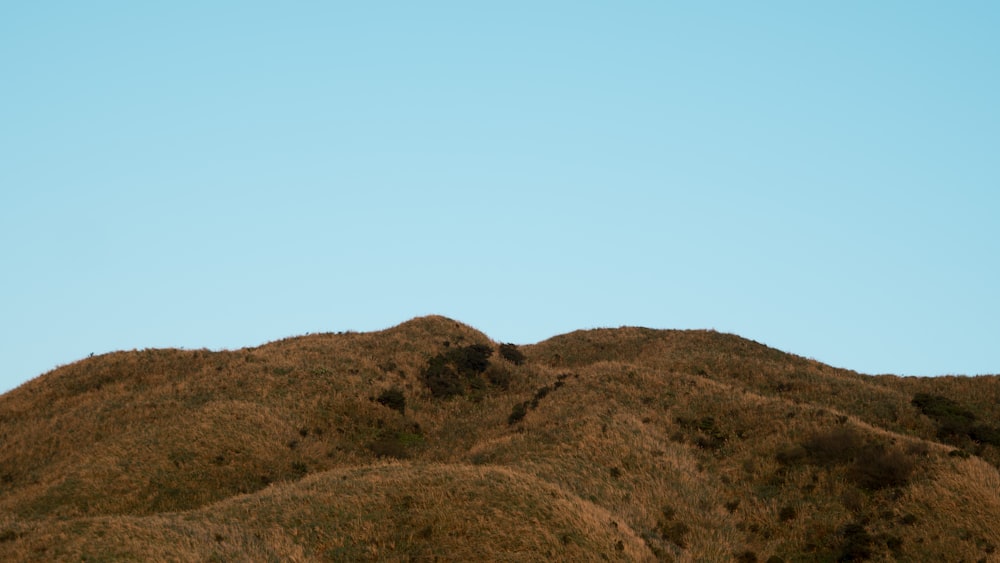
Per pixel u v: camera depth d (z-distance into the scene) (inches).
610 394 2177.7
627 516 1439.5
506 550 1163.3
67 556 1015.6
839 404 2249.0
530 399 2281.0
